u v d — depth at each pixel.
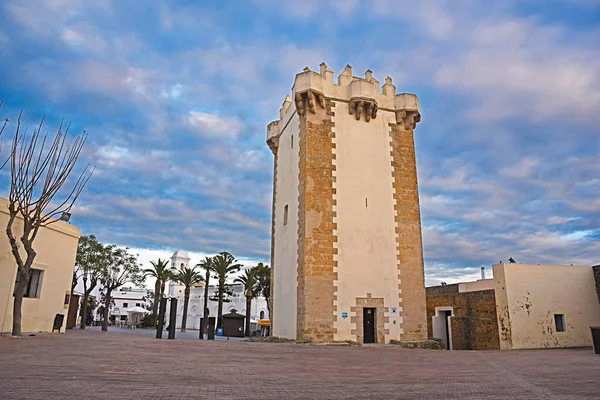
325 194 25.42
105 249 46.31
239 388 6.99
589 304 29.12
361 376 9.38
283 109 31.42
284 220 28.58
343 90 27.64
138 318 81.12
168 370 8.88
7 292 20.56
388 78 29.52
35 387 6.14
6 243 20.55
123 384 6.81
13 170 18.14
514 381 8.89
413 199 27.42
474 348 29.12
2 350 11.38
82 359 10.14
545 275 28.52
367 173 26.67
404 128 28.53
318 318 23.53
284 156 30.08
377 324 24.52
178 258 83.44
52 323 23.86
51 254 23.88
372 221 25.95
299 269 24.64
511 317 26.97
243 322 47.56
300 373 9.53
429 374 10.10
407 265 26.11
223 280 50.06
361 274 24.88
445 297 33.56
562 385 8.31
